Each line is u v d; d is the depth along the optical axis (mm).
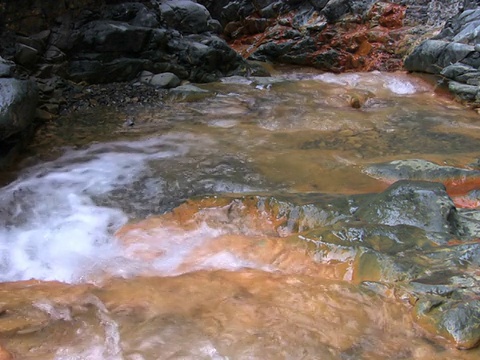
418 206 4230
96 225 4656
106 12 8883
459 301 3066
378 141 6789
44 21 7957
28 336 2938
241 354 2793
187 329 3008
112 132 6953
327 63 12484
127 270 3863
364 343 2893
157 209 4969
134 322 3088
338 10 12859
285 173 5680
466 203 4910
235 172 5703
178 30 10328
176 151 6367
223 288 3457
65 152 6277
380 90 9797
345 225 4066
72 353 2807
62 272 3896
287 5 14078
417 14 12031
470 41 9289
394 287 3305
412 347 2859
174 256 4062
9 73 5855
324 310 3174
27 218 4773
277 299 3303
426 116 7988
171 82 8906
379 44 11953
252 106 8336
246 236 4305
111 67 8656
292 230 4359
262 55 13273
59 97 7707
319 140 6809
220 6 14688
